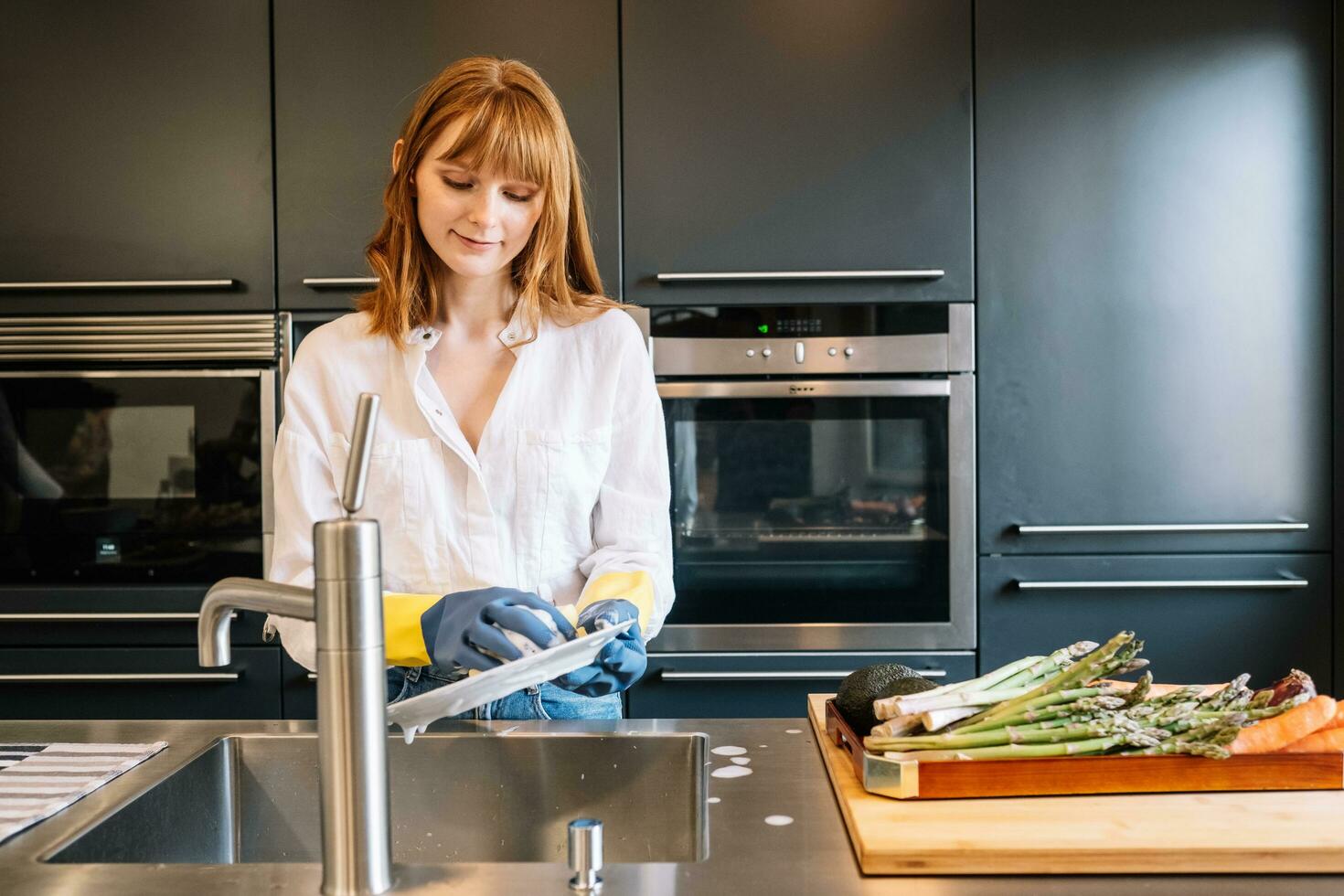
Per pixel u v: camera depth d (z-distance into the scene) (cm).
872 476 228
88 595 226
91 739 116
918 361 226
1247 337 224
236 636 224
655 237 225
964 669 228
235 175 225
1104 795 95
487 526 132
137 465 228
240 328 225
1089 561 226
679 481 229
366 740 75
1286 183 223
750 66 224
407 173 125
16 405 227
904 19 223
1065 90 223
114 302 226
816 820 94
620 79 224
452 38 224
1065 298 225
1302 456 225
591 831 79
